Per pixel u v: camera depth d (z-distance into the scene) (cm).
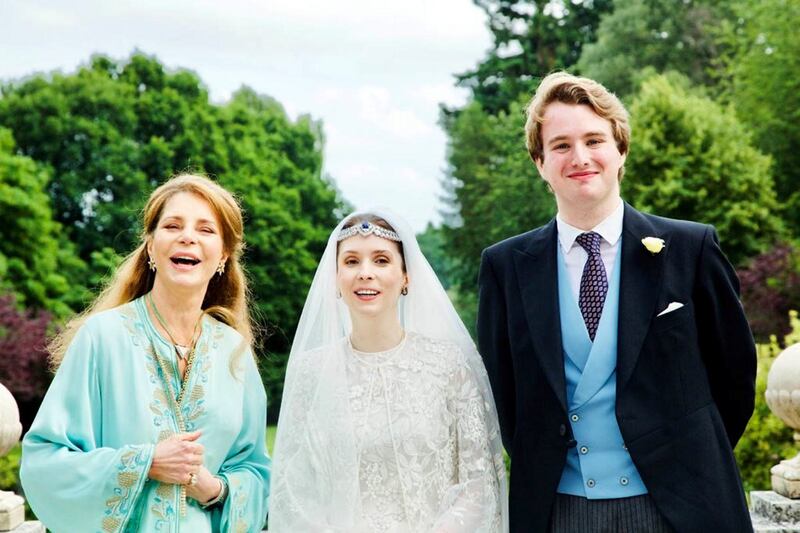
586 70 2752
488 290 342
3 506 384
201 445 301
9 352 1641
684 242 321
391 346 327
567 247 327
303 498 311
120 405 310
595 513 306
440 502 311
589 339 317
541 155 332
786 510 401
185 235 323
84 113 2483
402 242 330
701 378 312
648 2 2788
